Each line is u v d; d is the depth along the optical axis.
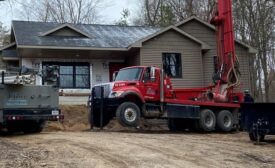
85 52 24.39
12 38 28.34
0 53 25.95
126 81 17.67
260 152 12.07
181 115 18.55
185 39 24.84
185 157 10.83
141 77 17.84
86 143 12.52
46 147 11.64
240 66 26.75
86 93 24.83
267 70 38.94
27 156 10.17
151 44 24.12
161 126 21.72
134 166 9.43
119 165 9.49
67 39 24.39
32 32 24.81
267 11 34.50
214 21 21.05
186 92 19.77
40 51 23.67
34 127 16.42
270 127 14.34
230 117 19.88
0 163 9.28
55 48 22.97
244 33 35.62
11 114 15.03
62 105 23.02
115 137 14.26
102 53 24.88
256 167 10.00
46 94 15.76
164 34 24.41
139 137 14.55
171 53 24.52
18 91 15.21
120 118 16.97
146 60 23.94
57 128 19.38
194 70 24.91
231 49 20.48
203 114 19.14
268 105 14.38
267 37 35.00
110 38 25.73
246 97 20.69
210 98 19.97
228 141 14.72
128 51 24.67
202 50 25.73
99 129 18.30
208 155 11.27
